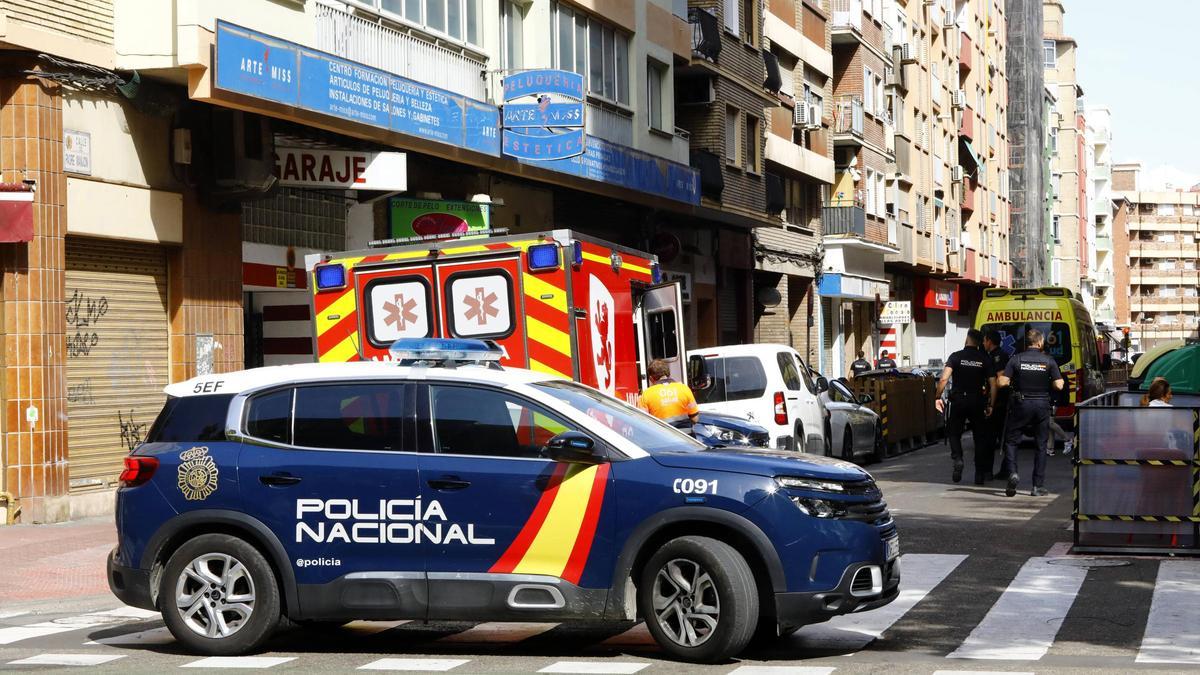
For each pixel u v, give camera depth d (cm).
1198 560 1207
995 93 8462
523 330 1314
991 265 8188
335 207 2177
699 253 3744
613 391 1400
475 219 2414
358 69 1953
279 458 853
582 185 2777
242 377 888
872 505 826
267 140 1888
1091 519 1263
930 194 6425
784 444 1956
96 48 1644
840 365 5212
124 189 1703
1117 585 1077
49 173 1580
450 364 862
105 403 1708
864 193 5200
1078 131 12294
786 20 4334
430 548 827
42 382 1576
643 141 3144
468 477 827
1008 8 9000
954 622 933
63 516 1605
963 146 7225
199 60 1664
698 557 795
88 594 1138
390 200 2311
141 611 1071
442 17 2322
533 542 818
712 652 793
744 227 4100
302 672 797
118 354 1730
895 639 879
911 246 5962
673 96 3344
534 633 932
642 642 889
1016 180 9050
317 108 1861
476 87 2419
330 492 841
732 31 3769
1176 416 1254
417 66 2225
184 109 1805
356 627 964
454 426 841
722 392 1966
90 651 886
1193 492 1251
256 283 1992
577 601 812
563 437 818
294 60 1816
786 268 4509
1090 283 13262
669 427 887
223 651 853
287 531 844
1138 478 1261
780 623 795
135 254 1761
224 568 855
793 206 4612
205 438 871
